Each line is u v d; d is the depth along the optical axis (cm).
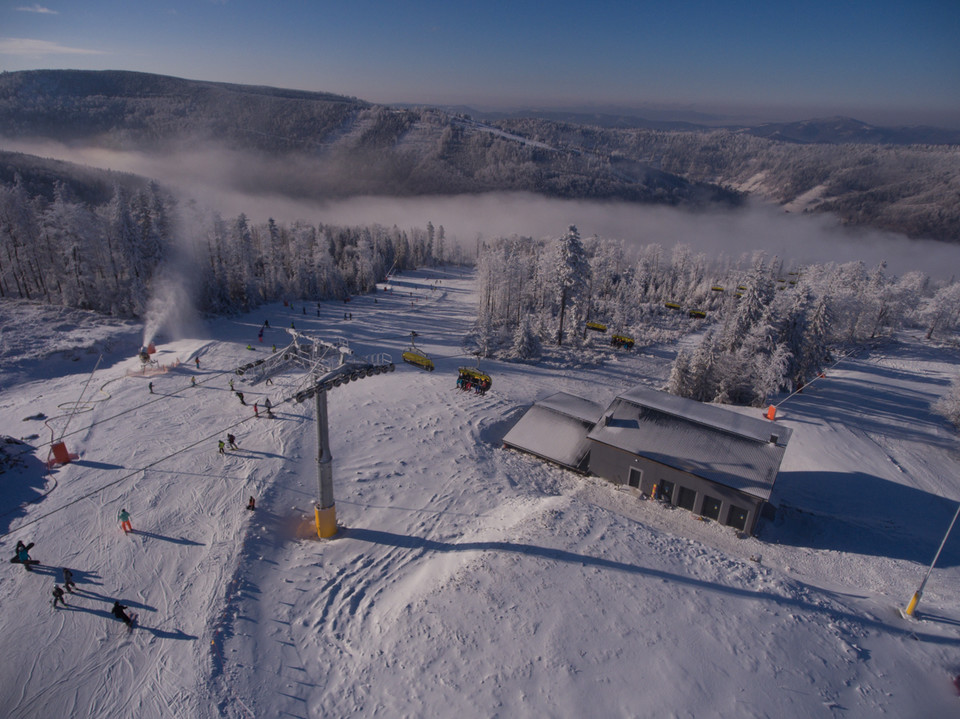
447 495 2600
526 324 5888
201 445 2917
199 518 2247
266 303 7850
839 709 1421
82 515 2239
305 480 2659
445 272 15275
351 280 10175
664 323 8800
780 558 2375
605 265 11462
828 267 11469
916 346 7694
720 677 1485
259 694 1449
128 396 3659
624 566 1958
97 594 1791
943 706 1470
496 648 1569
